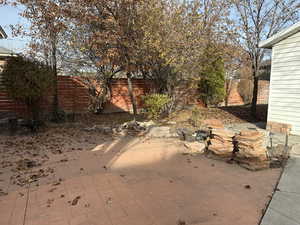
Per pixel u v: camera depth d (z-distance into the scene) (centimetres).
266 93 1523
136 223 213
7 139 566
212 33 785
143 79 1016
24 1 637
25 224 212
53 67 768
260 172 354
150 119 808
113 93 1022
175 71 772
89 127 701
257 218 221
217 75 1107
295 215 226
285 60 653
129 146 512
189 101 1102
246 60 1055
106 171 352
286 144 487
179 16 678
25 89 609
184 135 577
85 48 768
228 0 812
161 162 400
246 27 917
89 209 238
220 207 243
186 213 231
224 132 443
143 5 661
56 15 667
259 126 785
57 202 253
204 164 392
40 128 678
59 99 889
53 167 371
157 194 273
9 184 305
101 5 664
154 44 643
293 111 640
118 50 704
